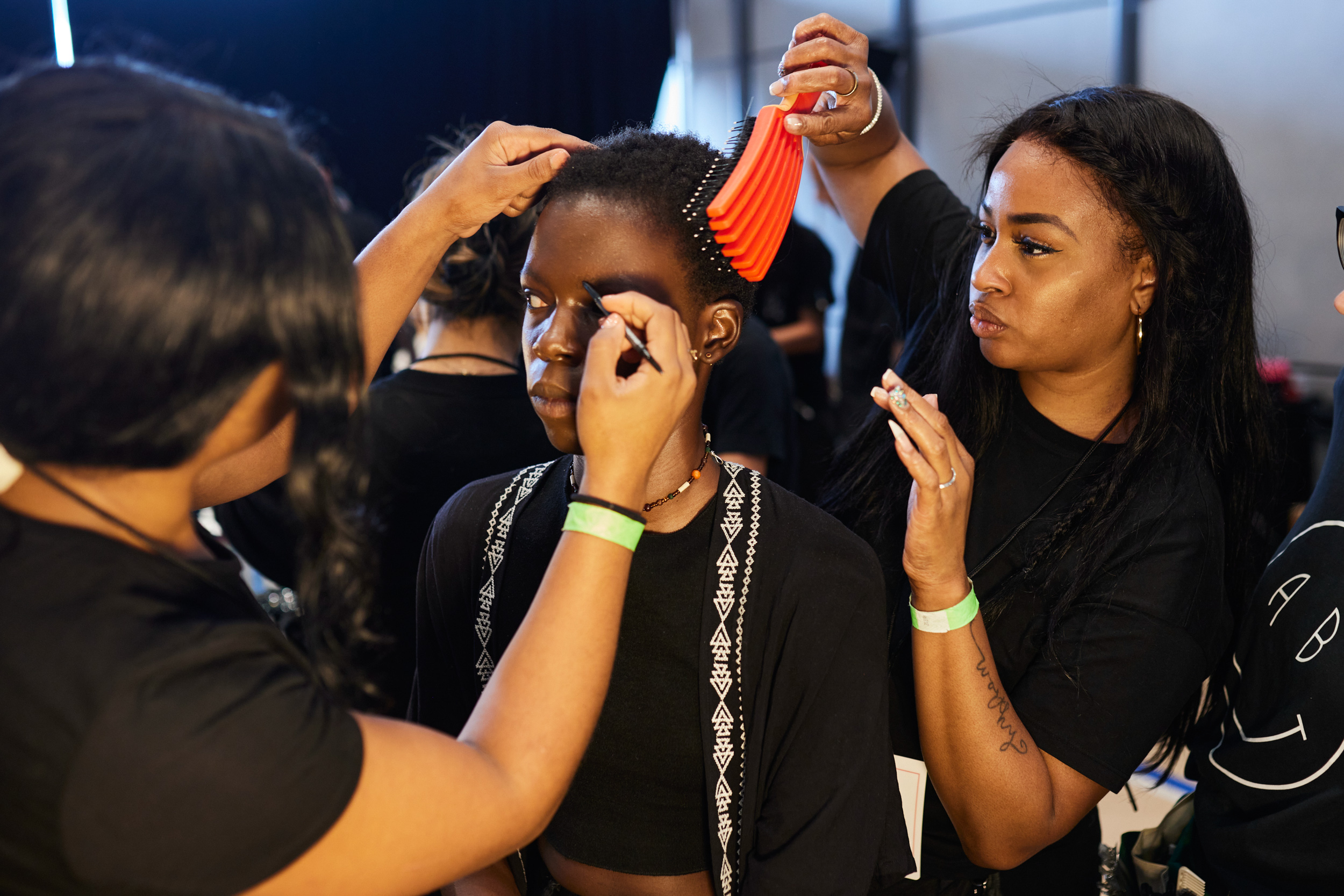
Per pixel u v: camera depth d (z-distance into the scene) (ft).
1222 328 3.39
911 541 2.86
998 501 3.47
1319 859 2.82
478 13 11.93
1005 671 3.34
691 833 2.71
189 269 1.65
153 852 1.71
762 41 19.03
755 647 2.62
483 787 1.92
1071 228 3.04
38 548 1.77
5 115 1.72
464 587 2.91
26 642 1.70
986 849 3.06
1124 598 3.08
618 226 2.39
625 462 2.13
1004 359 3.24
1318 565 3.00
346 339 1.90
